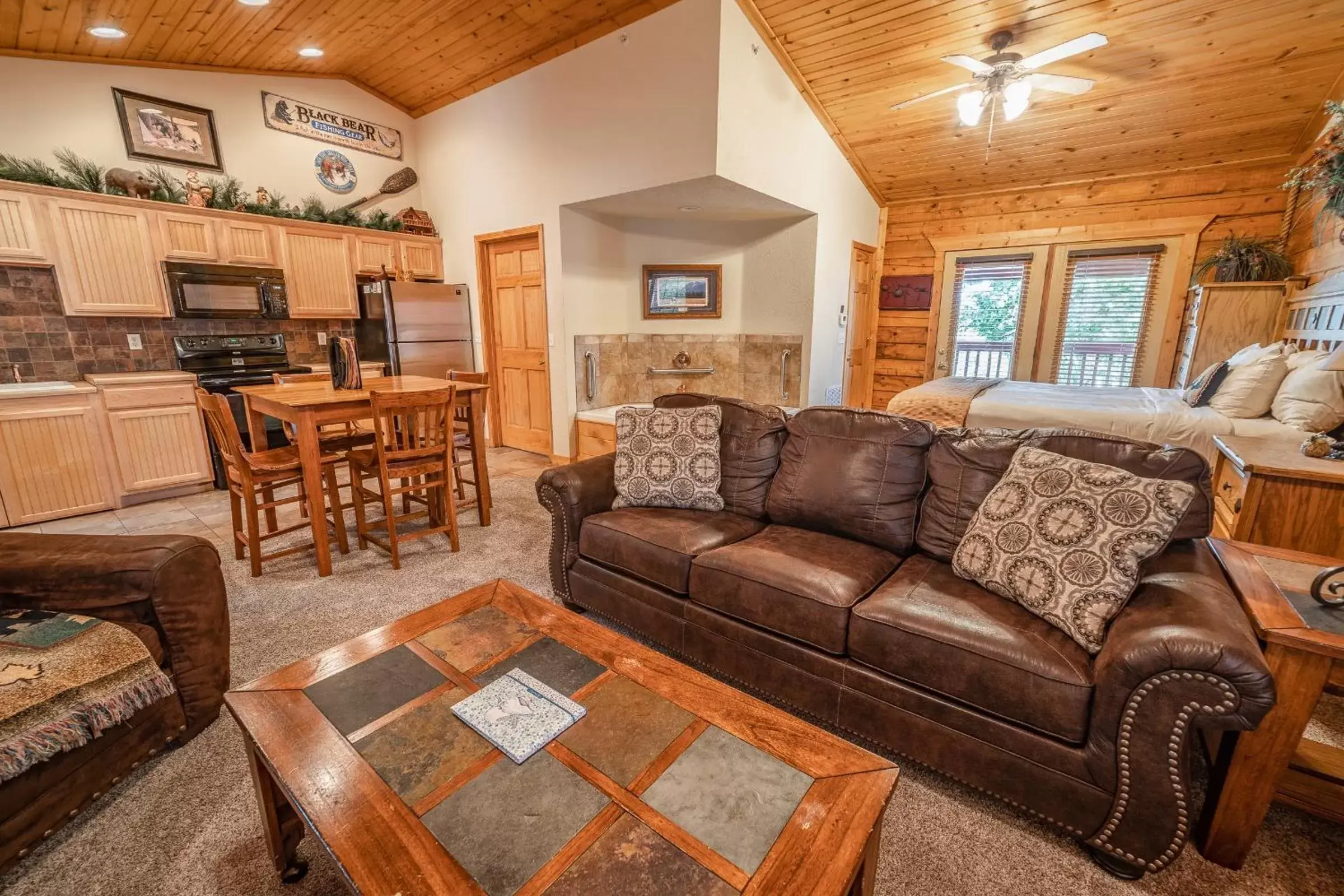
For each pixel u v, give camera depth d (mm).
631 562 2221
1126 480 1572
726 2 3258
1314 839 1445
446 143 5254
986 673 1442
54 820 1341
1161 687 1205
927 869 1378
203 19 3594
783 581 1818
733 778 1057
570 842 929
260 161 4617
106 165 3930
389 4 3713
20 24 3279
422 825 958
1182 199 4766
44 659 1440
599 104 3943
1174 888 1328
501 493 4277
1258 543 2094
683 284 5125
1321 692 1221
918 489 2154
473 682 1334
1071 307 5406
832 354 5340
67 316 3773
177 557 1718
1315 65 3383
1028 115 4297
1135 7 3150
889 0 3330
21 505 3434
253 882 1339
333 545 3295
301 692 1286
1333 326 3168
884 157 5098
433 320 5148
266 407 3037
